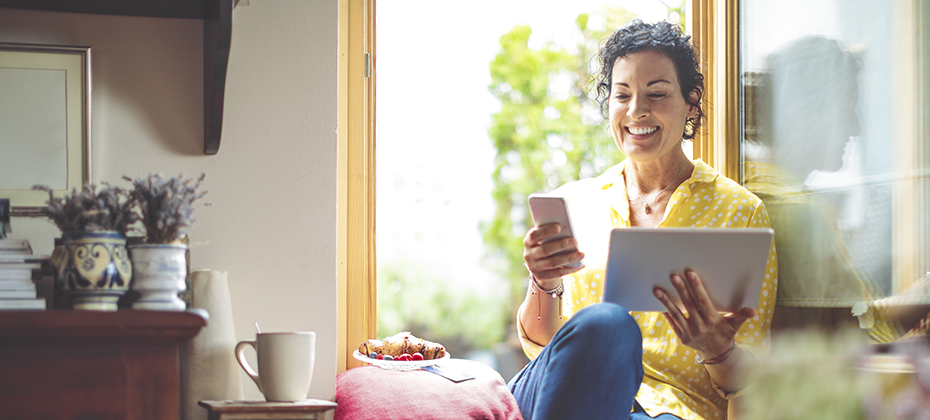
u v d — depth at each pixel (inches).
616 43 60.9
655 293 46.3
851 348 44.0
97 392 34.0
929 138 51.1
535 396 48.7
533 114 223.6
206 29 48.3
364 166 62.7
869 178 55.3
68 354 33.8
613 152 227.9
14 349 33.3
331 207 51.2
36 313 32.6
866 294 54.7
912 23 52.4
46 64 47.4
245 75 50.6
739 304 46.1
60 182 47.1
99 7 47.5
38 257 38.9
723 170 66.8
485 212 233.3
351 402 47.9
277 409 38.8
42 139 47.0
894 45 53.6
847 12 57.6
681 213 57.9
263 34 51.1
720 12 68.1
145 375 34.6
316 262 50.8
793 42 62.2
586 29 202.8
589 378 43.7
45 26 47.8
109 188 40.2
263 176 50.4
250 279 49.7
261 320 49.7
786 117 62.7
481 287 237.1
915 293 50.9
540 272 52.1
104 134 48.3
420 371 52.0
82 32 48.4
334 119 51.7
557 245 49.9
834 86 58.4
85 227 38.3
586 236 61.8
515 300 237.6
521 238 234.4
